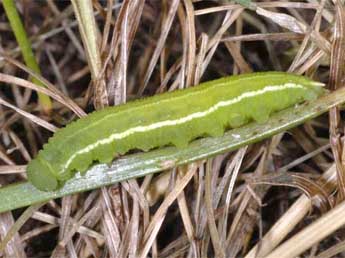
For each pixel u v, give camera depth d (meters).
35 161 0.07
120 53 0.07
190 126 0.07
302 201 0.07
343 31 0.07
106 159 0.07
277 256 0.07
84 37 0.07
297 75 0.07
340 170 0.07
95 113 0.07
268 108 0.07
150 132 0.07
